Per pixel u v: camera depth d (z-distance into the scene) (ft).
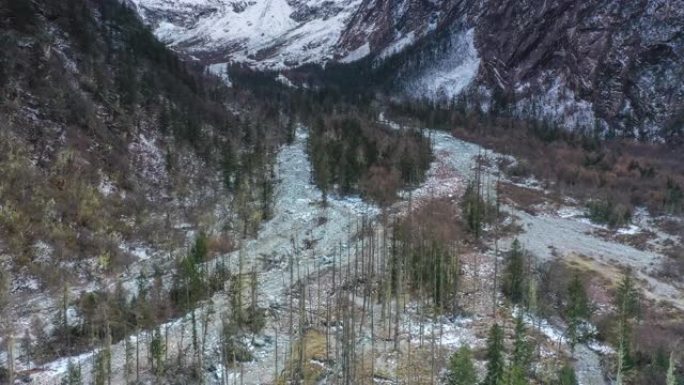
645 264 311.88
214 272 266.57
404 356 216.95
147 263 280.10
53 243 262.26
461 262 292.81
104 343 201.87
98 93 371.15
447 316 244.83
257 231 334.65
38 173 289.94
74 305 232.12
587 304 238.07
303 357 208.54
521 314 228.43
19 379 188.75
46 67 352.28
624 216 377.91
